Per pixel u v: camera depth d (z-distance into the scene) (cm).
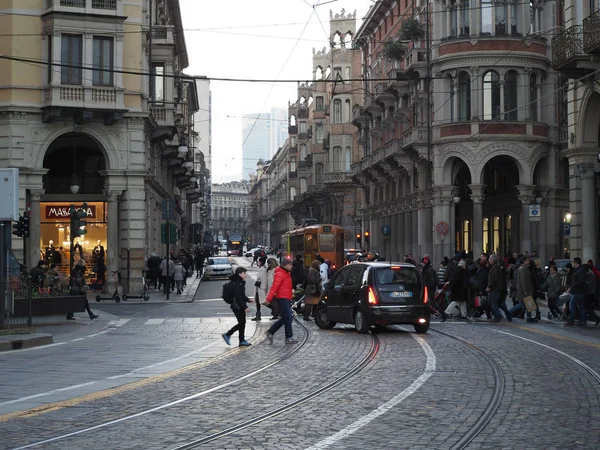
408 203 5553
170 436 916
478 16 4606
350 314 2194
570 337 1992
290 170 12350
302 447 855
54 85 3631
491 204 5350
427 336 2062
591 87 2981
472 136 4591
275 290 1930
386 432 929
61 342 2002
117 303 3538
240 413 1055
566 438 895
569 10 3036
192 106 8938
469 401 1127
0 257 2095
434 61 4756
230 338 2069
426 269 2638
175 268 4056
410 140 5019
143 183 3878
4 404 1132
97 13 3697
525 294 2470
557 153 4750
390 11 6222
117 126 3834
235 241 13825
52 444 876
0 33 3681
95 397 1184
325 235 5266
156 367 1524
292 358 1641
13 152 3666
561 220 4822
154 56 4453
